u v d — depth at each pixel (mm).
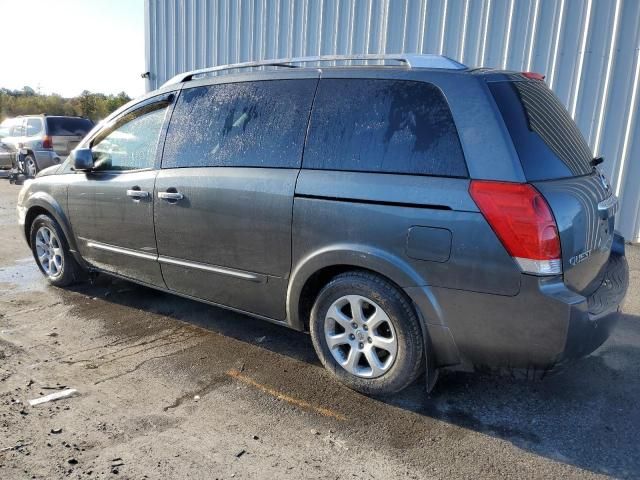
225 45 10578
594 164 3525
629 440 2867
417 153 2953
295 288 3379
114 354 3822
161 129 4125
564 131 3309
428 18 8070
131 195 4160
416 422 3014
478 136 2803
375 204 2996
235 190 3547
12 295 5035
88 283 5332
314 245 3229
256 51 10109
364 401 3221
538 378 2836
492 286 2725
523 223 2637
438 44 8070
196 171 3797
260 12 9906
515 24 7449
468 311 2812
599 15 6883
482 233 2713
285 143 3434
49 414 3041
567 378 3508
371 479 2545
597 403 3221
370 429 2943
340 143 3217
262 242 3467
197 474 2561
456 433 2916
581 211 2865
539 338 2701
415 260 2889
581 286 2941
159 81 11953
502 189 2691
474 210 2732
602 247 3193
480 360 2898
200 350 3896
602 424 3012
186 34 11203
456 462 2676
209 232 3725
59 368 3602
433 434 2904
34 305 4773
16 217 8961
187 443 2801
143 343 4012
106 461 2643
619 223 7168
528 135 2867
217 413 3088
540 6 7234
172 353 3846
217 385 3402
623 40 6789
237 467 2617
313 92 3395
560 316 2643
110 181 4359
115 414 3059
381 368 3146
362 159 3119
